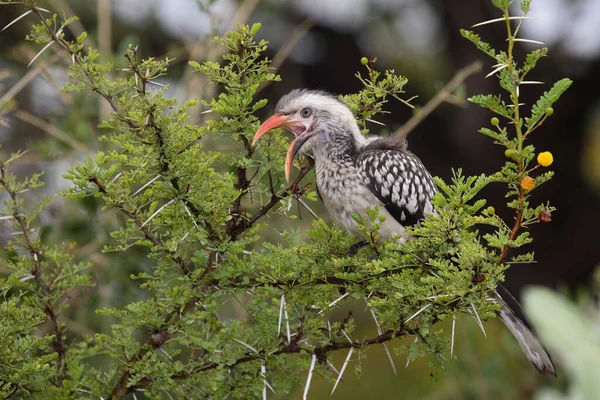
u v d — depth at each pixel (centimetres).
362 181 902
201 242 648
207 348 664
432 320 675
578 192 1856
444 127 1792
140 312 681
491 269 607
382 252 682
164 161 635
